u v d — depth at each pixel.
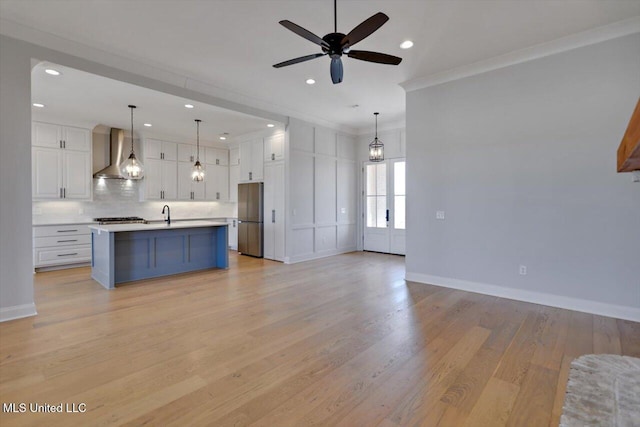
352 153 7.65
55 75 3.73
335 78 2.71
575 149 3.45
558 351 2.55
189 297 4.01
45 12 2.93
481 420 1.78
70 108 5.15
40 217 5.93
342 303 3.78
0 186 3.09
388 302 3.80
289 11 2.92
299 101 5.48
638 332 2.89
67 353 2.53
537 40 3.45
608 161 3.28
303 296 4.06
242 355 2.52
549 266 3.63
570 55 3.45
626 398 1.94
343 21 3.08
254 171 7.06
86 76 3.76
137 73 4.03
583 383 2.11
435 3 2.79
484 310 3.50
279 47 3.60
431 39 3.42
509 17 3.01
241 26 3.17
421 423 1.76
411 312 3.46
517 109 3.79
